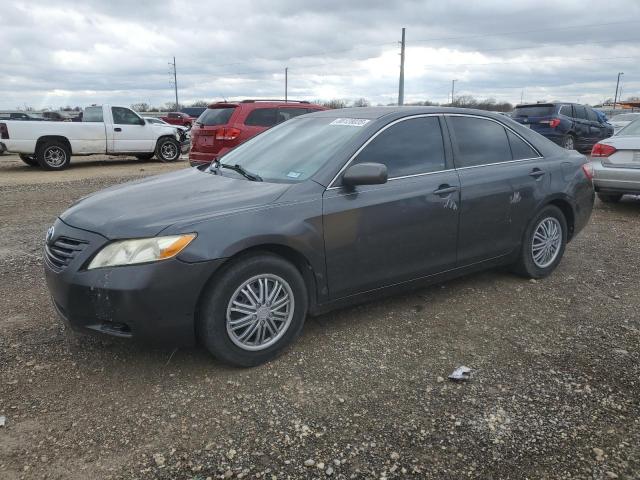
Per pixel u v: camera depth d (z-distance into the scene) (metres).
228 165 4.42
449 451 2.73
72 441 2.79
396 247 4.03
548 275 5.29
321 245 3.64
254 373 3.45
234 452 2.72
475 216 4.48
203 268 3.18
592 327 4.13
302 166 3.91
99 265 3.15
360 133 4.01
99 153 16.02
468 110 4.70
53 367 3.50
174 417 3.00
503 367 3.54
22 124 14.55
